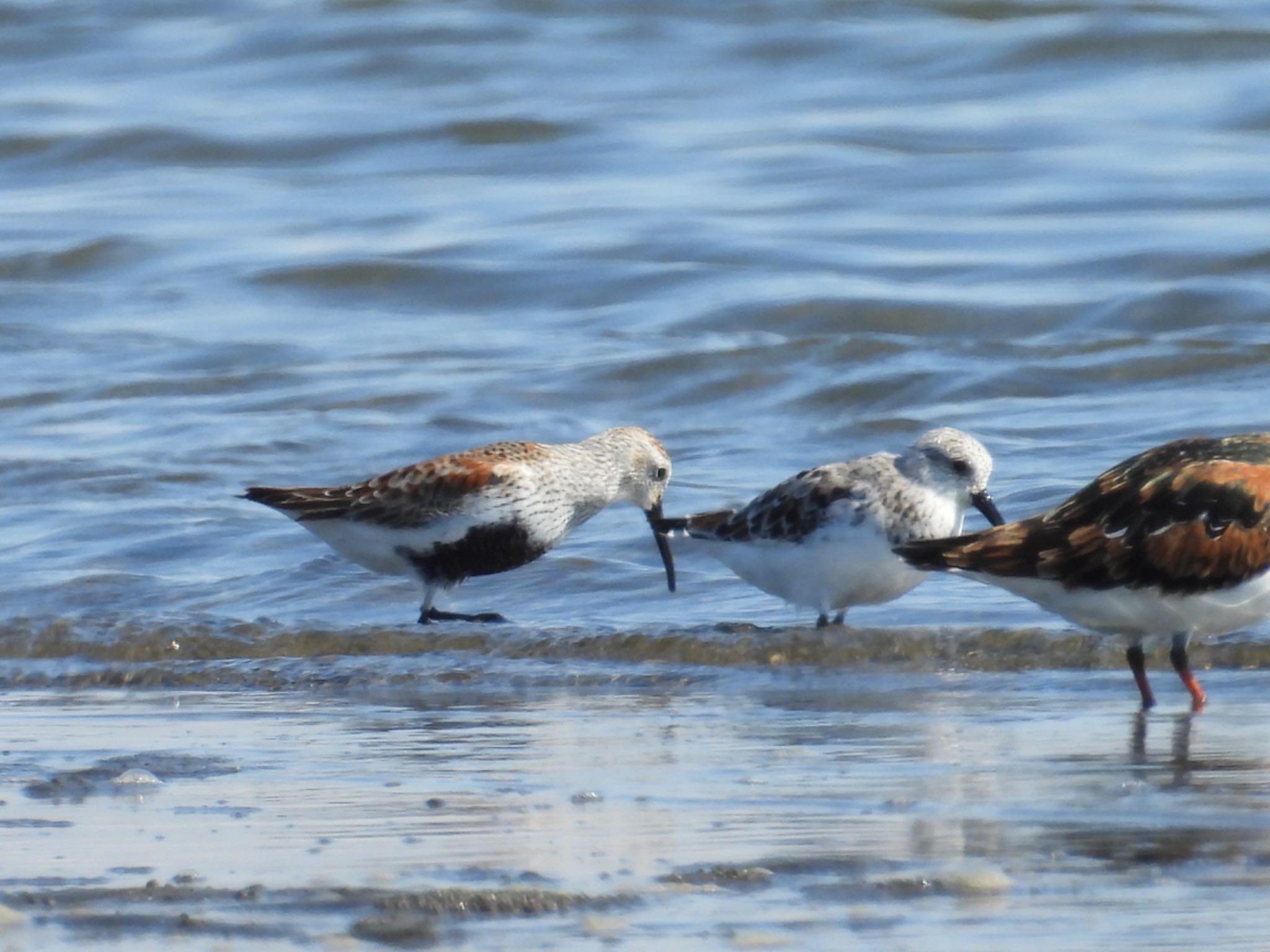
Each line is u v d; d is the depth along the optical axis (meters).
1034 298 24.83
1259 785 8.42
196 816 8.00
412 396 21.83
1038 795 8.26
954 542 10.81
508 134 37.25
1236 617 10.48
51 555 16.27
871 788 8.47
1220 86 38.47
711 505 16.98
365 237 30.77
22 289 28.39
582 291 27.25
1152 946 6.06
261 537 16.55
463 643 12.93
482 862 7.14
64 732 10.41
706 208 31.16
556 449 14.84
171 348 24.94
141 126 37.88
